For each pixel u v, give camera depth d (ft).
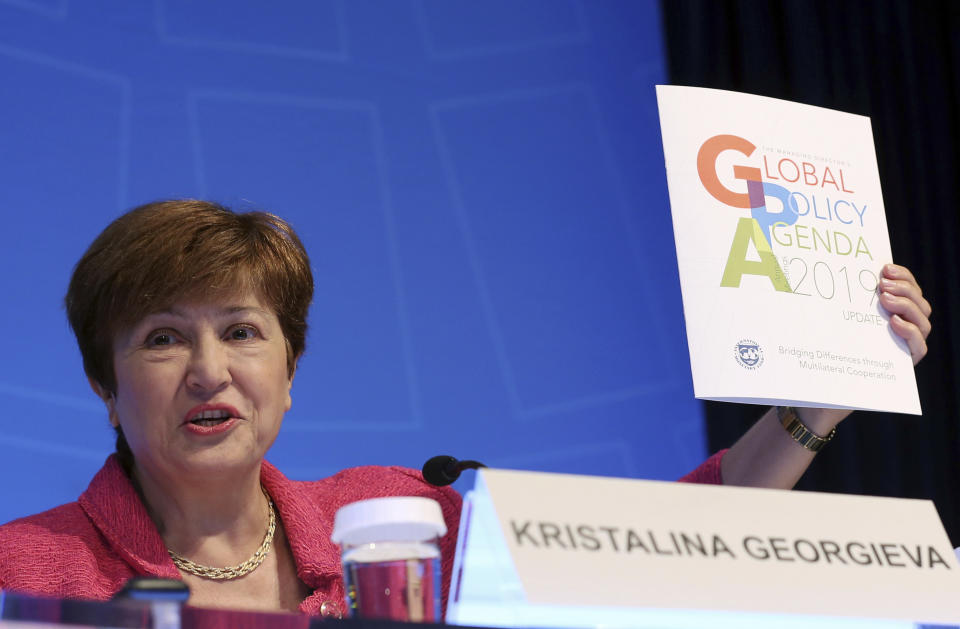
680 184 12.72
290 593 13.47
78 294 13.41
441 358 30.35
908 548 9.40
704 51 35.17
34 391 25.35
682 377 33.04
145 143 28.02
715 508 8.89
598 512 8.44
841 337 12.92
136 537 12.92
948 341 35.09
